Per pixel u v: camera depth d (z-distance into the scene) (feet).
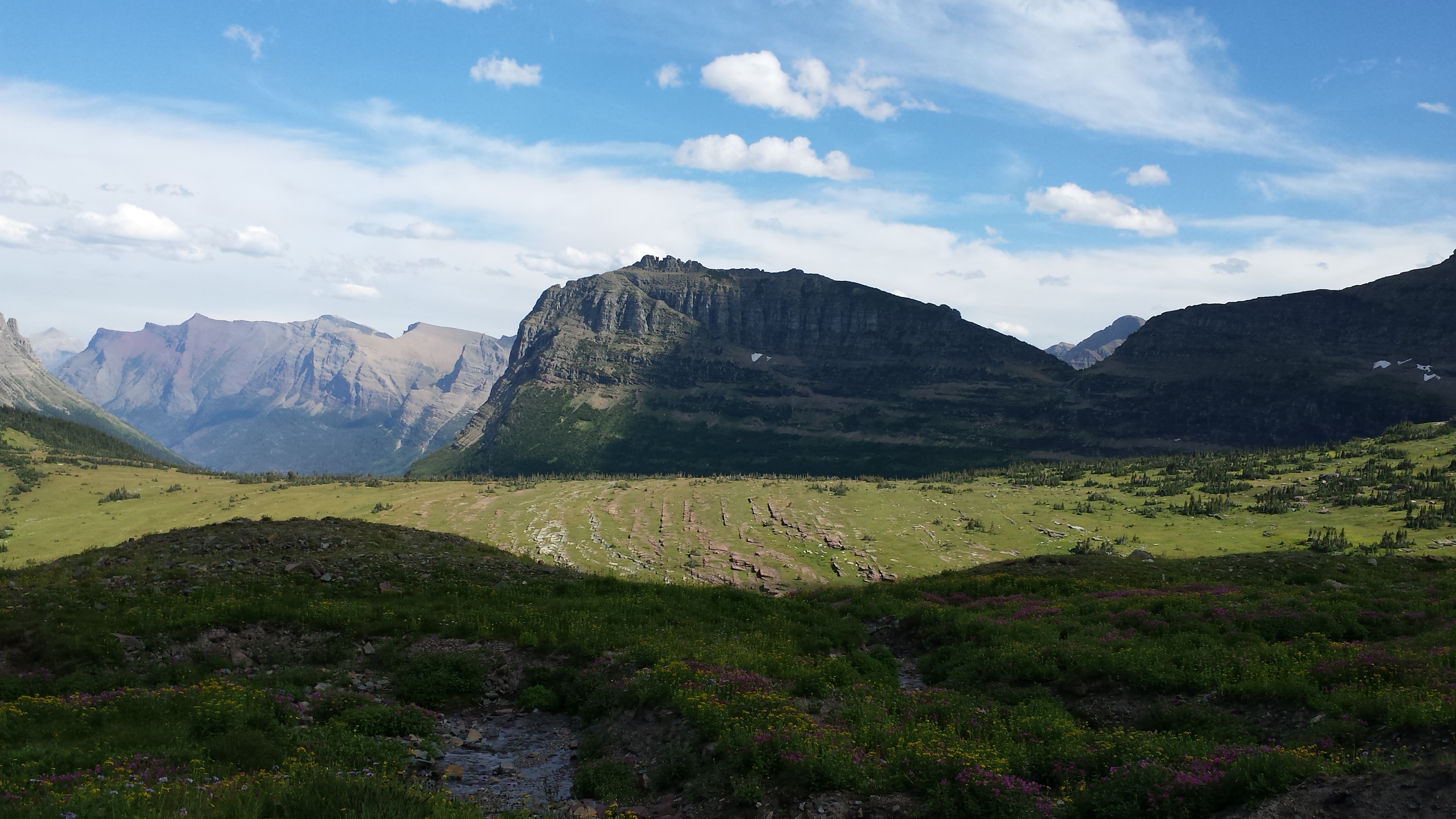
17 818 45.01
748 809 56.70
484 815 58.59
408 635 107.96
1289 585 164.04
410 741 75.66
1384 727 64.49
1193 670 86.94
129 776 54.80
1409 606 118.11
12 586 112.88
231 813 48.34
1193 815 51.19
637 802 62.59
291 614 109.40
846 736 66.13
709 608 139.64
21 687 83.10
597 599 137.49
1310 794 48.44
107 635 95.81
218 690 79.15
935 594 168.55
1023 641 112.68
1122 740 64.18
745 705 73.46
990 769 58.39
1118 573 189.67
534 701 90.07
